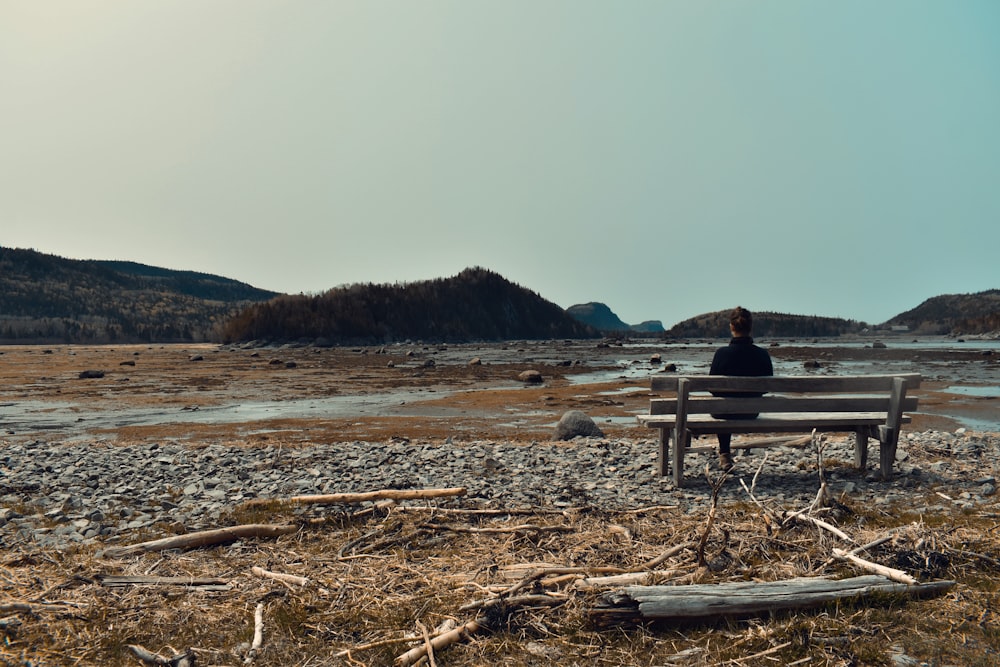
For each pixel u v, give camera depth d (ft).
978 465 31.78
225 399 101.14
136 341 624.59
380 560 20.30
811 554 19.10
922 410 79.51
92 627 15.88
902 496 26.04
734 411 27.45
